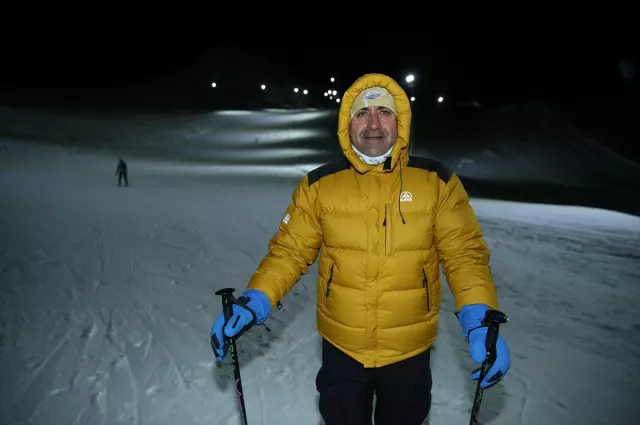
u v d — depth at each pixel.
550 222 9.80
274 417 3.03
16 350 3.75
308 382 3.43
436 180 1.92
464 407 3.17
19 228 7.78
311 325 4.41
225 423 2.95
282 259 2.00
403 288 1.89
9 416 2.95
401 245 1.87
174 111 56.47
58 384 3.31
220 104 74.19
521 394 3.34
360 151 1.91
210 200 12.30
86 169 22.64
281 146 37.75
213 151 34.00
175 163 27.48
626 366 3.77
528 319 4.69
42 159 25.09
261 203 11.98
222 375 3.49
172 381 3.39
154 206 10.78
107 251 6.66
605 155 36.97
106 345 3.89
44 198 11.53
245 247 7.18
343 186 1.94
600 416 3.11
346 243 1.90
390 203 1.88
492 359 1.57
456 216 1.88
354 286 1.90
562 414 3.12
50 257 6.25
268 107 76.31
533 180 29.20
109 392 3.24
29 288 5.09
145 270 5.89
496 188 24.17
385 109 1.89
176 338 4.05
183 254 6.68
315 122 50.69
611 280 5.96
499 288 5.59
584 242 7.91
